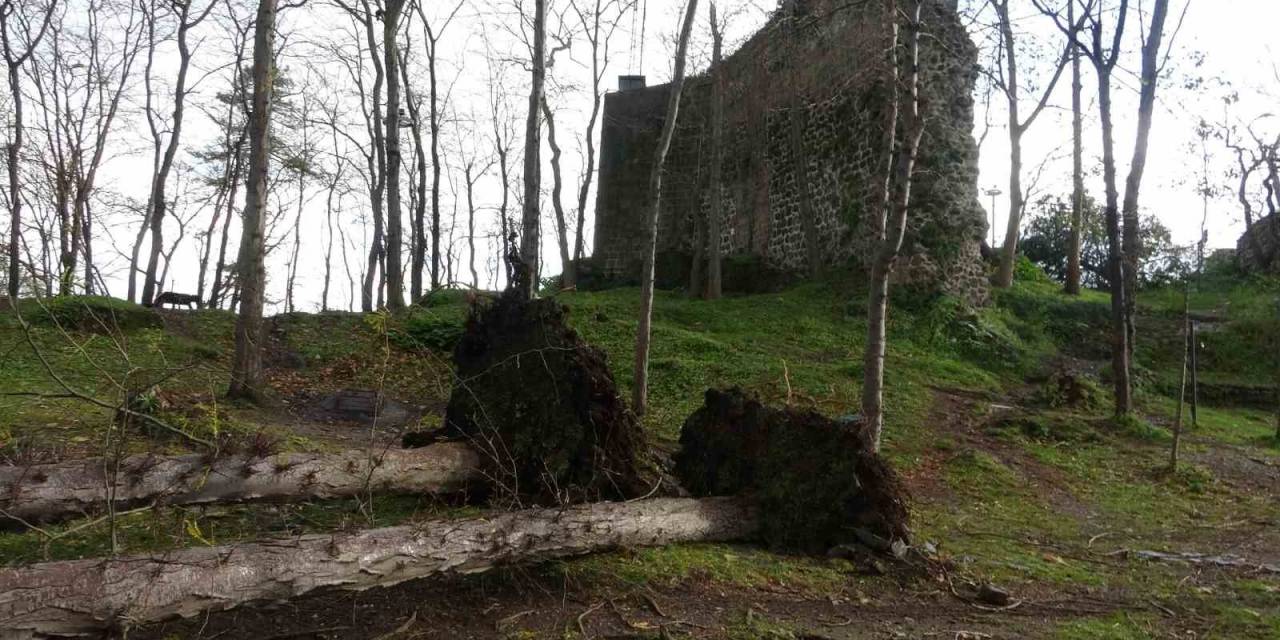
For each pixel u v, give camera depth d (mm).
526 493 5816
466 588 4730
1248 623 5230
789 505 5922
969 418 11805
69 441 6871
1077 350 17062
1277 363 15672
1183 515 8539
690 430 6594
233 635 4008
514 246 6598
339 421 9711
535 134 12023
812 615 4766
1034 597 5520
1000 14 14023
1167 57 12930
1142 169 13039
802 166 19797
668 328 15188
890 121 9344
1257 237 22344
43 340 10531
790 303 17375
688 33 10539
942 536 6969
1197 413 14117
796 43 20203
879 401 7840
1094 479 9781
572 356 5938
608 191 25312
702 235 20766
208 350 11977
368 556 4094
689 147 24297
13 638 3127
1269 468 10672
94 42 20703
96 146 19781
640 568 5145
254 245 9875
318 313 15445
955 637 4629
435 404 5965
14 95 17406
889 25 9781
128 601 3389
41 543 4398
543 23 11969
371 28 19203
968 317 16031
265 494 5219
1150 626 5105
